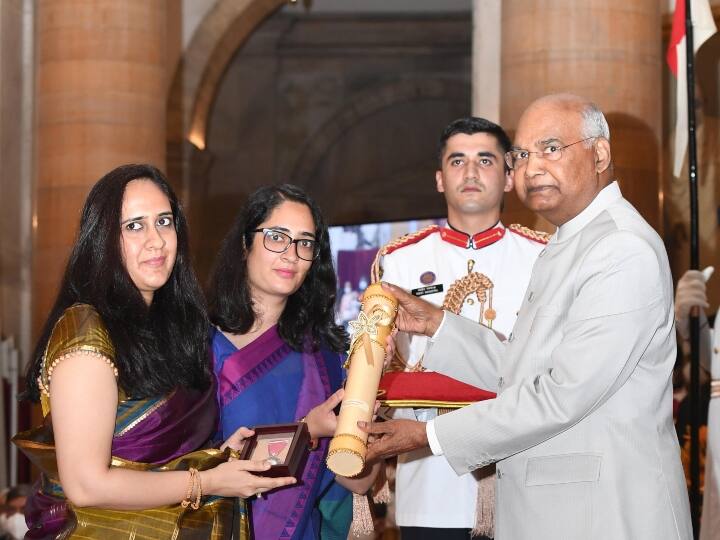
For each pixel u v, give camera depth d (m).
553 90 7.02
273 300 3.39
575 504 2.91
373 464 3.45
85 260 2.78
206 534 2.89
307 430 3.06
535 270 3.23
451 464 3.03
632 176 7.00
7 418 8.04
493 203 4.24
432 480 3.98
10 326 8.84
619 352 2.86
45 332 2.78
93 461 2.60
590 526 2.89
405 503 4.04
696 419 5.53
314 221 3.43
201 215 11.51
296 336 3.42
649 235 3.01
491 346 3.51
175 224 2.99
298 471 3.15
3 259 8.88
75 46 7.96
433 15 14.62
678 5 5.81
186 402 2.90
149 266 2.81
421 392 3.51
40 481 2.89
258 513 3.27
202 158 11.46
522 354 3.06
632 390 2.95
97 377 2.62
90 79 7.95
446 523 3.96
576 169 3.08
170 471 2.79
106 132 7.94
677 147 5.90
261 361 3.35
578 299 2.95
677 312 5.86
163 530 2.78
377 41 14.67
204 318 3.04
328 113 14.59
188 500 2.78
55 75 8.01
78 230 2.84
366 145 14.76
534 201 3.13
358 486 3.45
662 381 2.99
